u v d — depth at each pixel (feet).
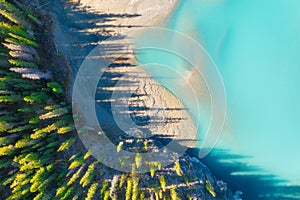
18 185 77.15
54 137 86.12
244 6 98.32
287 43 98.43
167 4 97.25
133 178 89.76
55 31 92.94
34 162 79.30
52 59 91.40
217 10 98.37
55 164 85.30
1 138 76.84
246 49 98.89
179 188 93.45
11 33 80.89
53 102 88.02
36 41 89.51
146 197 89.61
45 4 92.99
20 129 78.89
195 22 98.43
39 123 84.07
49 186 83.20
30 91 84.07
